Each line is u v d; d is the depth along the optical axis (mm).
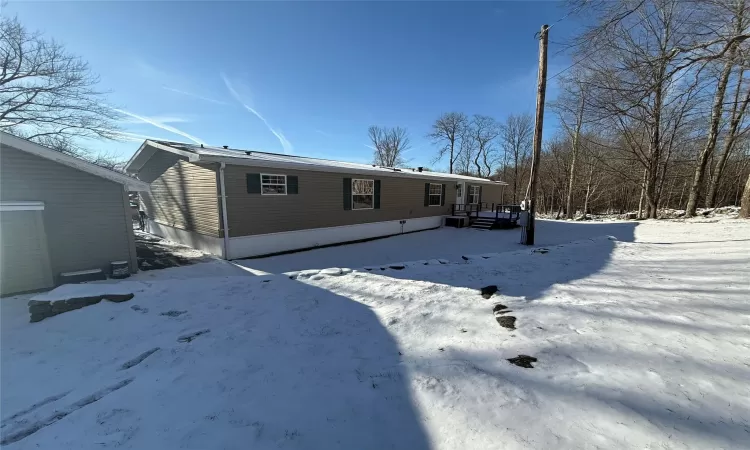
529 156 34750
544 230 14109
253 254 9023
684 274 4773
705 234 8570
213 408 2324
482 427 1906
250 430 2062
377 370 2691
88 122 14500
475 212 18672
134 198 17312
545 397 2117
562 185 27984
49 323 4047
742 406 1852
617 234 10719
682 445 1615
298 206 10039
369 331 3473
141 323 3938
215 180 8367
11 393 2721
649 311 3357
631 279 4699
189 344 3377
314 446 1896
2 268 5559
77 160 6133
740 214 11125
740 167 26031
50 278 5965
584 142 20938
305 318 3912
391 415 2121
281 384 2586
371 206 12570
